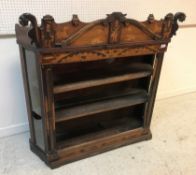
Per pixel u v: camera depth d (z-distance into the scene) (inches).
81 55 45.2
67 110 53.7
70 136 60.7
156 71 58.6
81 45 43.9
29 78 50.9
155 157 60.7
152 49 53.9
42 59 41.7
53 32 39.9
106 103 58.1
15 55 59.1
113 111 68.8
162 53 56.3
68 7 58.8
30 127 58.0
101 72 56.8
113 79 53.6
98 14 63.6
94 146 59.3
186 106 91.1
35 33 38.3
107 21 44.2
